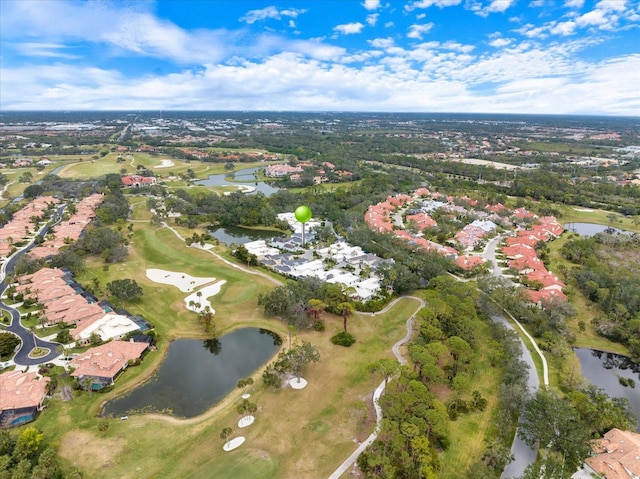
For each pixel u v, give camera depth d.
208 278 142.12
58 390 85.06
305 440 72.50
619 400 80.06
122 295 119.19
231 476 64.75
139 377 90.94
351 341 102.81
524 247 165.88
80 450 69.94
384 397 73.69
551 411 72.00
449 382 86.00
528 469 63.03
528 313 113.25
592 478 64.06
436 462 64.50
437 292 118.62
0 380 82.25
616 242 174.75
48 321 109.31
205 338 107.75
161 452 70.06
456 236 186.62
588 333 111.94
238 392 86.50
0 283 133.75
